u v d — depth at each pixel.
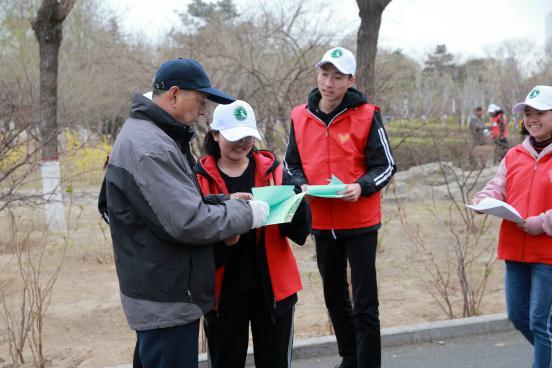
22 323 5.05
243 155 3.65
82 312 6.51
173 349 2.92
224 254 3.48
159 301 2.87
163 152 2.82
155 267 2.84
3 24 21.55
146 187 2.77
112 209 2.89
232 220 2.95
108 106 21.47
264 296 3.61
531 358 5.27
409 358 5.32
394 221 11.10
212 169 3.74
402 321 6.16
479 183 12.30
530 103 4.02
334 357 5.35
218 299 3.64
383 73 13.27
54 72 9.88
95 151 17.52
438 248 9.23
